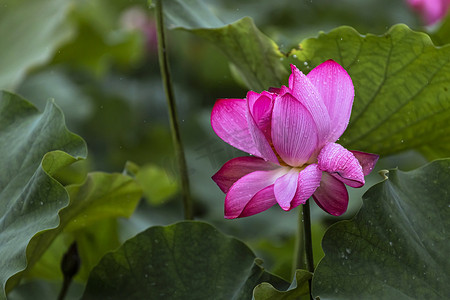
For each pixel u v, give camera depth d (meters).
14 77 3.04
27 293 2.78
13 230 2.44
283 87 2.29
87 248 2.76
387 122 2.54
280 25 4.10
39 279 2.82
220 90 3.86
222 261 2.45
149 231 2.47
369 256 2.35
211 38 2.61
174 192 3.46
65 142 2.50
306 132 2.28
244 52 2.59
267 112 2.29
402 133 2.56
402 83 2.50
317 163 2.30
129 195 2.61
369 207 2.37
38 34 3.23
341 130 2.31
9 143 2.55
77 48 3.82
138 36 4.08
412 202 2.40
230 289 2.43
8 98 2.60
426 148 2.65
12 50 3.27
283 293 2.34
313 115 2.28
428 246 2.37
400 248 2.36
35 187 2.45
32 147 2.52
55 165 2.46
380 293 2.33
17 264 2.38
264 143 2.28
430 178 2.42
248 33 2.55
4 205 2.48
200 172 3.78
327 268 2.34
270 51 2.56
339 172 2.26
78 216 2.61
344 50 2.51
